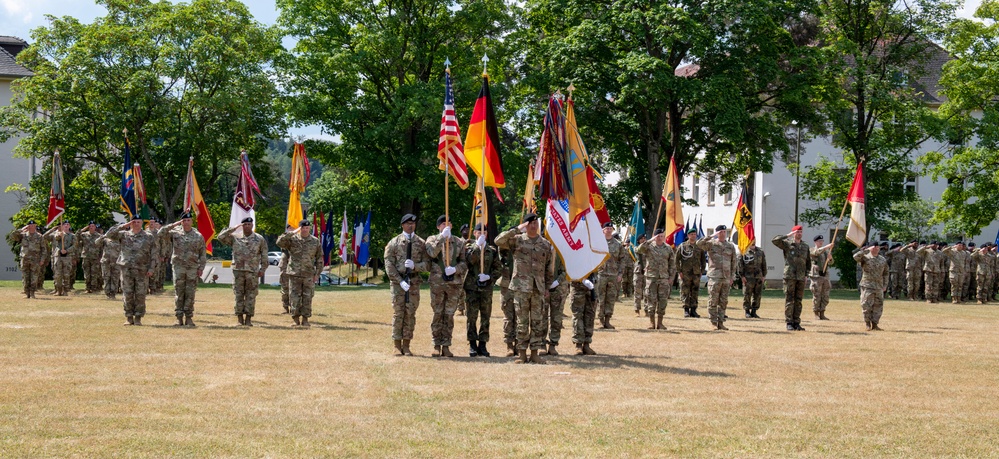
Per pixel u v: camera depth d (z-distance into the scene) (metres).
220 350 12.45
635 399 9.02
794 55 37.19
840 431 7.66
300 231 16.67
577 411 8.34
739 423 7.90
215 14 40.25
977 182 39.56
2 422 7.43
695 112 39.28
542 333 11.96
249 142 42.03
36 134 38.72
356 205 42.28
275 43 41.69
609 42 36.94
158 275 26.48
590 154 40.78
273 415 7.94
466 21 41.94
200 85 39.75
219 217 45.75
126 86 36.75
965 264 30.83
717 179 54.03
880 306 17.89
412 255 12.34
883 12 39.44
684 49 36.91
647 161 41.41
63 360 11.15
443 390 9.40
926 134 41.72
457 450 6.76
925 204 45.12
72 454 6.40
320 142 44.19
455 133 13.31
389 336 14.88
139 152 40.88
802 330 17.66
